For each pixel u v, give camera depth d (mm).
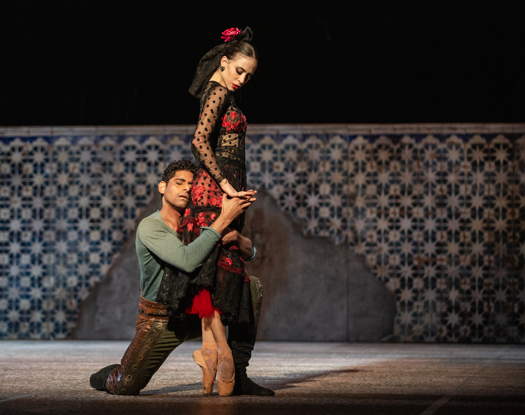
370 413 7730
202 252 8961
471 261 20656
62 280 21656
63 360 15000
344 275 20781
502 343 20484
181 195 9422
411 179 20828
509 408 8172
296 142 21094
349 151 20984
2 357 15750
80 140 21781
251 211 21047
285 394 9516
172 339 9383
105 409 7945
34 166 21906
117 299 21469
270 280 20875
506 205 20625
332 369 13320
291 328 20750
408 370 13117
